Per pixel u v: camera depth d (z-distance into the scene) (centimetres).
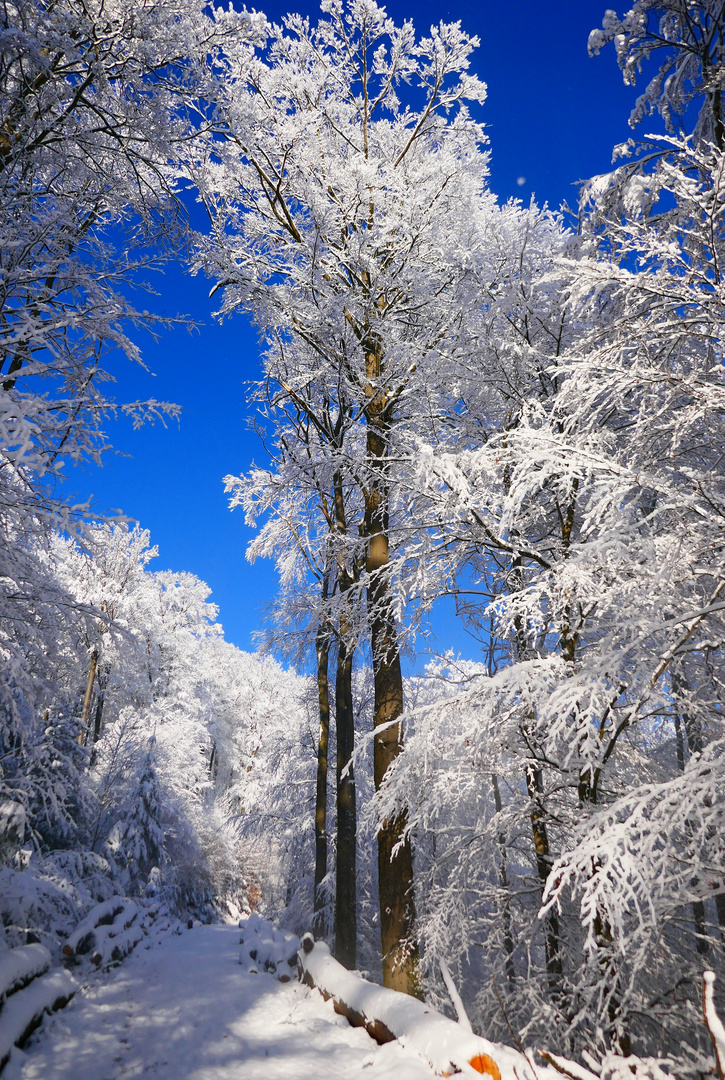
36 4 556
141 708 2658
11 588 639
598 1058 447
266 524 1161
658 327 438
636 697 493
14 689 663
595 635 569
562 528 653
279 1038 474
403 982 611
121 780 2003
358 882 1327
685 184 429
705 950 554
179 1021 520
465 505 498
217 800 3020
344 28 1017
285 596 1230
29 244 587
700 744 632
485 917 632
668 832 337
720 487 474
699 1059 310
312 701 1517
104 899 1173
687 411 436
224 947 895
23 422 303
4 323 559
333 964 573
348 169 821
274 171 896
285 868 1534
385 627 755
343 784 973
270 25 949
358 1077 370
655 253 440
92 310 624
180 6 630
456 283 809
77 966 697
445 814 831
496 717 516
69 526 484
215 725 3869
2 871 768
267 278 895
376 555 809
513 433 489
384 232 819
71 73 605
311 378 962
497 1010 568
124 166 735
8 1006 447
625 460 512
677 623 382
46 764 1150
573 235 672
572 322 679
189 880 2117
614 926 338
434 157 979
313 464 1005
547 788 627
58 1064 418
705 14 686
